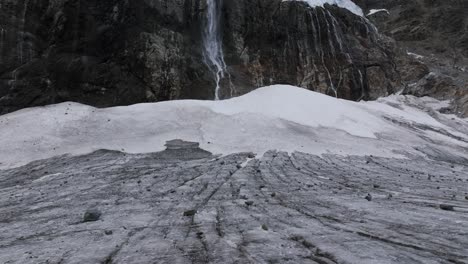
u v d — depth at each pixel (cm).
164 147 2780
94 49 3741
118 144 2794
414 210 934
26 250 704
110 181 1844
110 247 689
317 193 1359
